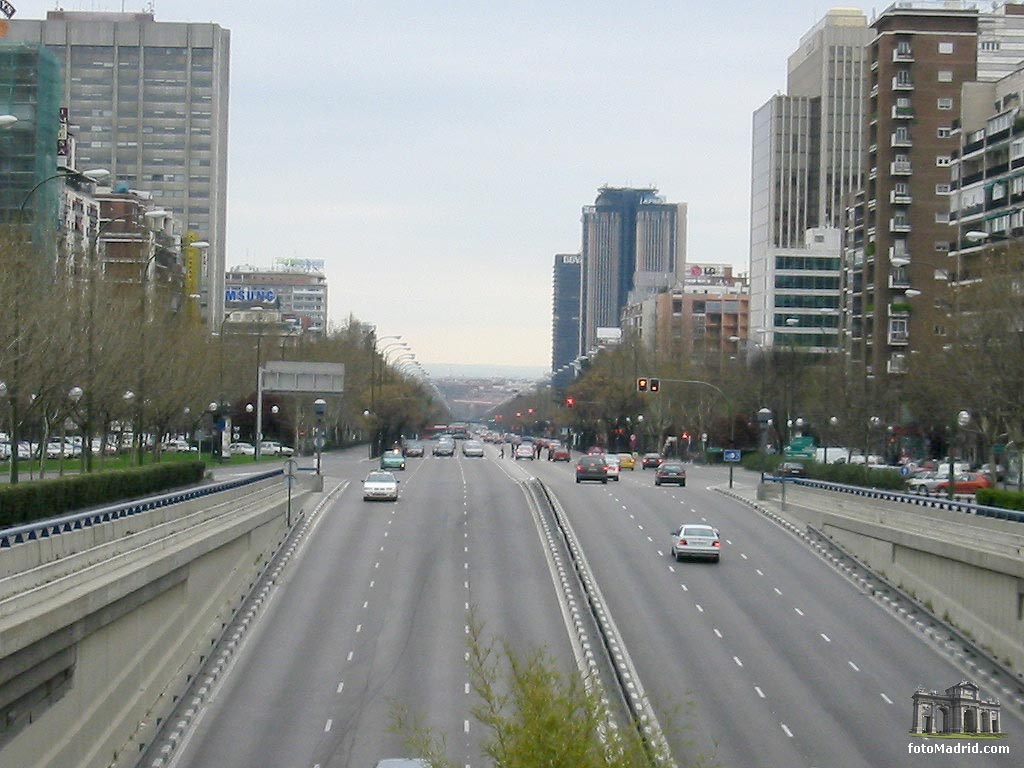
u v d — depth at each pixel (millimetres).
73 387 72875
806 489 82000
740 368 154625
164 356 88562
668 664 47375
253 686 44969
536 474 119625
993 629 48844
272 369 131375
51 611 31297
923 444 128125
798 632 52844
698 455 158375
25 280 60656
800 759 36750
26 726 31109
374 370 181250
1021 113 119062
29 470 83188
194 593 49750
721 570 65250
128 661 40094
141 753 37562
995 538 50344
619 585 61062
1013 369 75375
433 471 123812
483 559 67312
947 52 147000
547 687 22641
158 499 47625
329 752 37781
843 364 129000
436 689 44469
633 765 20141
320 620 54438
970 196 128750
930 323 110688
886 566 63156
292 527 73750
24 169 125250
